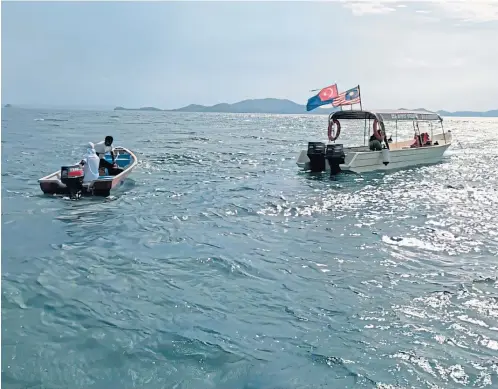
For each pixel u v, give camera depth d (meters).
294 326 6.43
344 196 15.62
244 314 6.76
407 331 6.30
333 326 6.43
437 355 5.70
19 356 5.52
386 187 17.52
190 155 27.30
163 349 5.76
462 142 46.38
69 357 5.54
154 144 34.69
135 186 16.78
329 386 5.05
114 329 6.22
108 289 7.52
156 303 7.05
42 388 4.96
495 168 23.44
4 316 6.47
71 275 8.07
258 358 5.60
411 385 5.09
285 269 8.62
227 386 5.05
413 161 23.27
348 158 20.06
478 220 12.48
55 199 14.26
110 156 19.31
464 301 7.28
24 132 43.47
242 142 39.19
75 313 6.65
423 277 8.30
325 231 11.23
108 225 11.40
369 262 9.07
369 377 5.23
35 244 9.76
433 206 14.22
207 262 8.88
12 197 14.37
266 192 16.11
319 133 56.53
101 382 5.11
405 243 10.34
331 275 8.36
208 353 5.68
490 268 8.78
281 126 79.44
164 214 12.62
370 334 6.21
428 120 24.27
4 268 8.28
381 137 21.55
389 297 7.42
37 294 7.23
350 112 21.88
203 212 12.95
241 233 10.92
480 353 5.76
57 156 24.78
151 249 9.59
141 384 5.07
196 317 6.63
